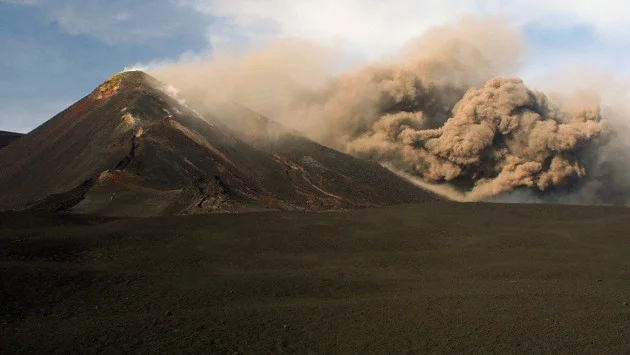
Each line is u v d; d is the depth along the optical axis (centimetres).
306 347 1788
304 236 3616
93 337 1791
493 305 2214
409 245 3550
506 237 3675
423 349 1780
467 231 3859
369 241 3581
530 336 1877
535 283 2675
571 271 2947
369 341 1836
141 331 1858
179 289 2458
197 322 1964
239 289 2475
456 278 2822
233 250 3303
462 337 1867
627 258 3247
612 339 1859
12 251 2944
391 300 2295
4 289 2262
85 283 2472
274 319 2020
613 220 4106
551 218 4222
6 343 1733
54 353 1670
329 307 2178
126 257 3072
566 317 2062
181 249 3259
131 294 2375
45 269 2575
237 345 1781
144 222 3756
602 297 2350
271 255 3256
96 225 3738
